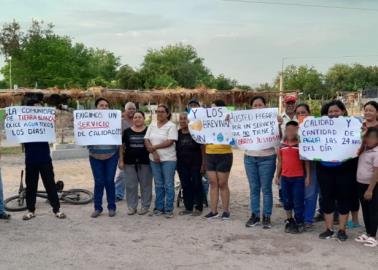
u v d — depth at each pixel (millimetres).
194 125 7621
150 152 7859
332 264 5609
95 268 5504
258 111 7191
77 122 7812
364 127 6629
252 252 6070
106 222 7590
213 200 7805
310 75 68938
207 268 5496
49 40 46375
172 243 6461
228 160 7617
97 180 7918
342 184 6391
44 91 19469
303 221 6988
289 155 6855
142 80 59750
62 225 7395
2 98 18953
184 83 82812
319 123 6516
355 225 7148
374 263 5633
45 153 7762
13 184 11305
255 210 7324
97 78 56219
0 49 45906
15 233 6934
